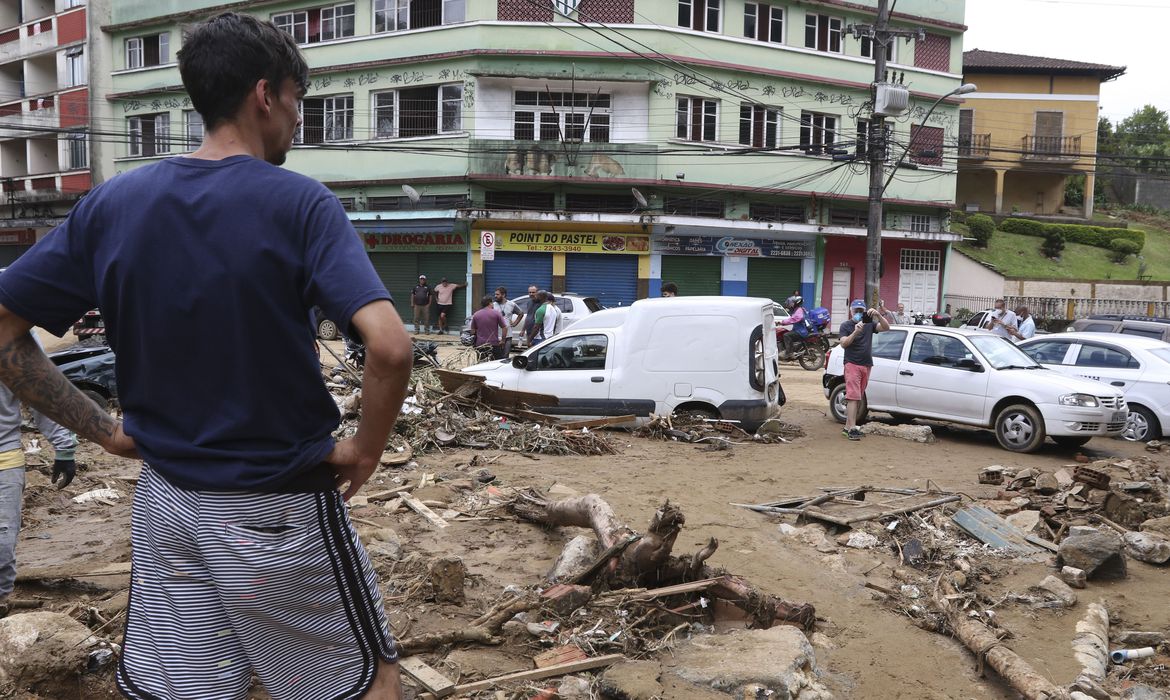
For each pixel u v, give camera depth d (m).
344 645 2.07
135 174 2.04
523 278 30.34
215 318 1.90
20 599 4.59
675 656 4.34
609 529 5.59
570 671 4.16
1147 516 8.05
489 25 29.64
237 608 1.99
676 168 30.70
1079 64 46.50
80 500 7.25
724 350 11.80
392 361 1.85
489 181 29.53
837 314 34.09
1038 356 14.56
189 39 2.07
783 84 32.25
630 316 12.16
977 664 4.92
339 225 1.95
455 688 3.88
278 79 2.11
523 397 11.66
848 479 9.44
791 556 6.70
